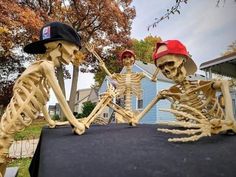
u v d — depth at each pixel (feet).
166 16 9.13
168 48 5.83
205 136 4.23
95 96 115.03
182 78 6.16
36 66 5.59
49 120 7.18
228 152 3.16
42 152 3.40
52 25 5.64
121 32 63.16
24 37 41.52
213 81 5.72
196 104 6.02
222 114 5.69
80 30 60.18
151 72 53.52
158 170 2.59
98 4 57.06
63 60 5.78
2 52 41.27
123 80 14.07
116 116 10.93
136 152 3.23
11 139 5.72
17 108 5.79
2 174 5.79
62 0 55.16
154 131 5.40
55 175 2.54
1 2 36.42
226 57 31.07
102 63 13.87
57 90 5.15
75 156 3.14
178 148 3.42
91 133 5.23
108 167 2.71
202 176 2.44
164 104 46.91
